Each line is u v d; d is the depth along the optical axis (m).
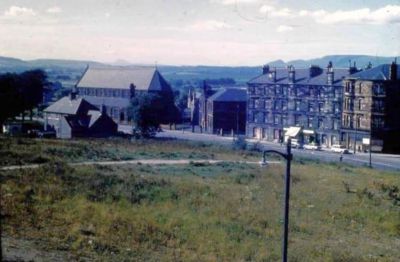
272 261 29.42
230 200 44.97
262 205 44.31
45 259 24.20
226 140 114.94
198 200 43.84
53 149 65.50
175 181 51.06
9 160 52.66
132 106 114.69
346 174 64.94
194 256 28.41
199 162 65.62
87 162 59.53
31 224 30.47
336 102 105.12
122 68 169.62
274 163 71.50
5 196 35.41
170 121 141.00
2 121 120.38
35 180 43.38
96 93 168.75
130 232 32.09
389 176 65.56
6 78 124.25
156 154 72.56
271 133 118.62
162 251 29.03
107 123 107.56
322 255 31.59
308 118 110.50
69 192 40.84
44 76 151.50
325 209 45.03
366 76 100.06
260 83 120.44
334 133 105.56
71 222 32.28
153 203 41.72
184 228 34.97
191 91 177.50
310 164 73.38
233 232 35.06
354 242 36.09
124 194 43.00
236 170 61.59
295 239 35.19
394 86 98.12
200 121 146.62
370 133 98.81
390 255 33.41
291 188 52.84
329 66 106.94
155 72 156.50
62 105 111.31
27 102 135.25
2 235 27.23
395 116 98.88
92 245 28.05
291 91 113.81
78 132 105.12
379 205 48.19
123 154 69.50
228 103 136.38
